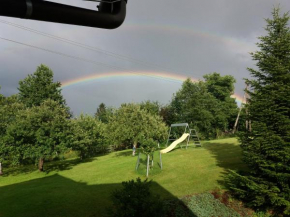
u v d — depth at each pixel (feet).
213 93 153.89
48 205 32.63
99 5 9.14
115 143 71.10
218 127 126.31
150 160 58.54
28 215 29.43
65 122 60.95
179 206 31.73
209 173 45.68
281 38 35.32
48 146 58.49
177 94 122.42
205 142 88.53
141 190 25.85
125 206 24.73
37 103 132.67
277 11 36.19
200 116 110.01
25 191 40.37
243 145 36.65
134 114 69.56
